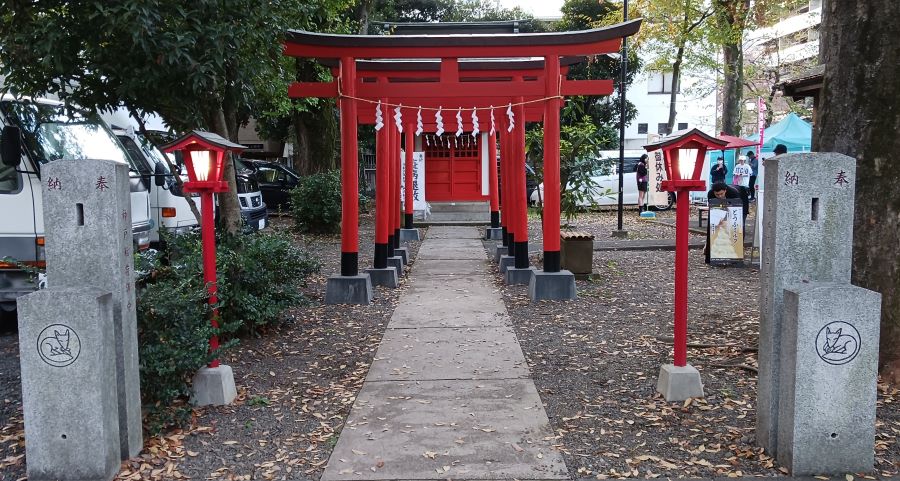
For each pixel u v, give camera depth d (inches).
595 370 228.4
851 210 150.3
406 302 345.1
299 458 163.8
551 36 332.5
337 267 464.1
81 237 149.9
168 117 286.0
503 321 301.1
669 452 163.5
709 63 843.4
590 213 880.3
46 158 294.5
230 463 161.3
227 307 253.0
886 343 203.2
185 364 178.1
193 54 252.1
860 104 203.6
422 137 884.6
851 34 204.5
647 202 878.4
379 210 390.0
